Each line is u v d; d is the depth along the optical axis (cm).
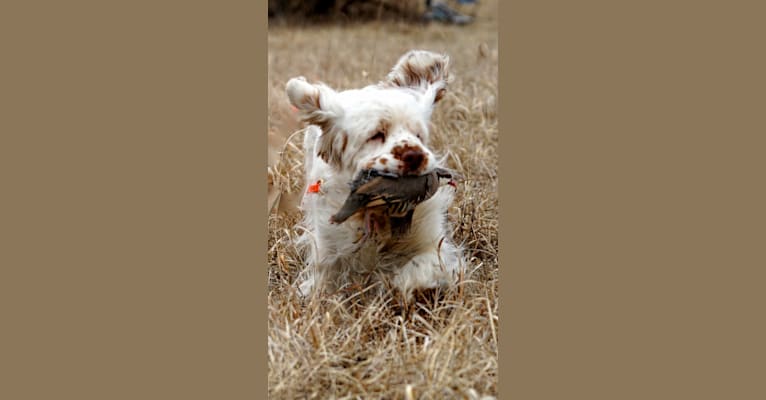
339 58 662
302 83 477
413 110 475
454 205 553
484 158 590
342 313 499
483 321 497
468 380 475
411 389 463
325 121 480
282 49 632
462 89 651
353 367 479
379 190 454
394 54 673
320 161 509
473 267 530
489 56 651
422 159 454
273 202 545
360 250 512
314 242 524
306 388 482
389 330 494
